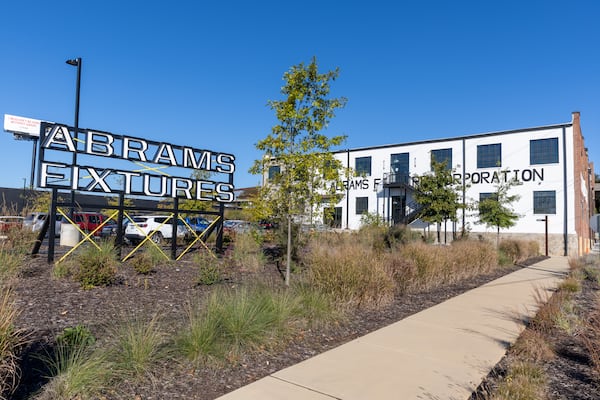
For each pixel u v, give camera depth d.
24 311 5.98
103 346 4.54
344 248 9.27
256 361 4.86
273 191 9.84
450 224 32.34
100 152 11.57
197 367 4.48
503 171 28.06
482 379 4.48
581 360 5.11
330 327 6.36
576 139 29.22
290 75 9.57
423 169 34.56
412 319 7.19
